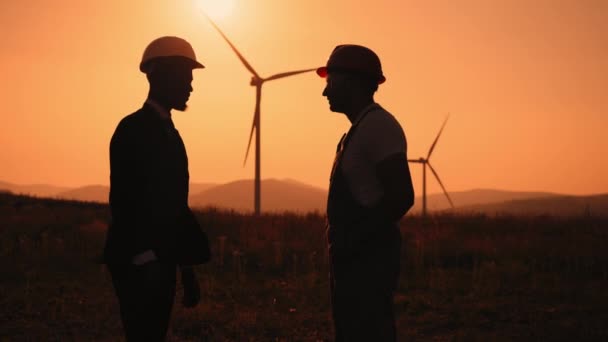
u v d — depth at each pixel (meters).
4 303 7.94
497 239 16.41
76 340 6.18
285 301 8.52
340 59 3.61
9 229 16.45
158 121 3.56
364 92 3.63
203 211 24.53
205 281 10.20
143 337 3.48
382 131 3.42
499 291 9.39
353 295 3.46
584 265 12.34
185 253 3.67
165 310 3.52
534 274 11.05
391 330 3.49
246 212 26.61
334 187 3.55
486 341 6.31
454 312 7.84
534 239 16.73
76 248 13.11
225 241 15.04
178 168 3.58
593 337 6.41
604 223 23.09
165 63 3.59
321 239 15.66
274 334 6.67
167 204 3.50
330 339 6.48
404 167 3.38
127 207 3.45
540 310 8.02
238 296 8.89
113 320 7.11
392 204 3.31
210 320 7.11
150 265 3.43
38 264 11.20
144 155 3.46
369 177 3.45
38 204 27.73
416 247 14.52
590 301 8.68
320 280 10.51
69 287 9.28
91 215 21.84
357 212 3.44
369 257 3.46
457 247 14.32
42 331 6.52
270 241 15.18
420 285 9.88
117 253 3.45
